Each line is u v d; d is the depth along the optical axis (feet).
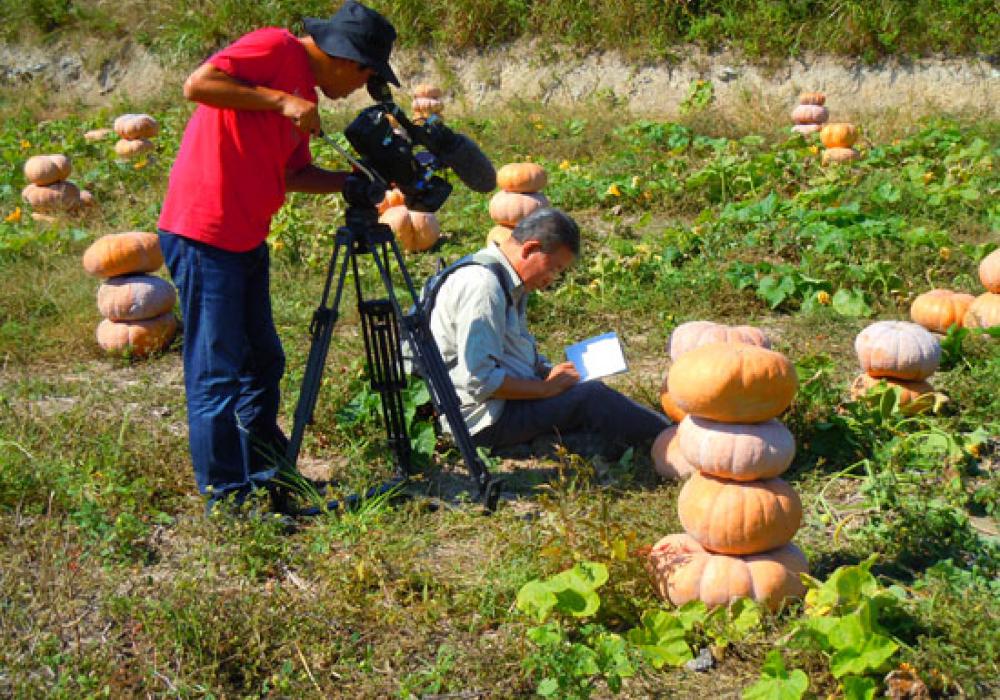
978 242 28.63
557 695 10.82
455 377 16.31
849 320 23.85
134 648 11.88
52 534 14.17
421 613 12.55
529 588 11.91
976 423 17.84
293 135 14.37
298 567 13.79
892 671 11.11
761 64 53.11
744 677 11.51
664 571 12.50
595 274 26.37
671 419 17.02
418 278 27.07
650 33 55.01
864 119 48.16
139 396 19.86
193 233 13.87
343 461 17.11
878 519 14.80
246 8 63.16
